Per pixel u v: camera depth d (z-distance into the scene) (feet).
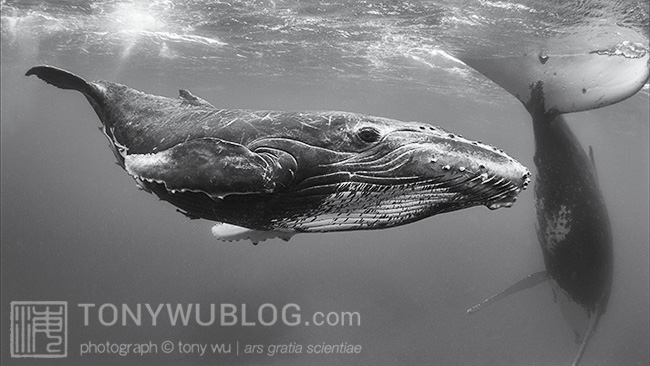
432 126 10.34
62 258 192.13
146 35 71.77
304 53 72.74
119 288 143.02
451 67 70.74
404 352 74.64
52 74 12.69
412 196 9.80
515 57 30.45
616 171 236.84
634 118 104.94
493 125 148.87
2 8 64.28
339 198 9.84
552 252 32.27
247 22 58.34
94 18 65.26
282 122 10.01
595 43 36.68
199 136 10.41
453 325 90.43
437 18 43.96
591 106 26.20
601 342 82.23
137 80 114.42
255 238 12.49
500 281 174.09
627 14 32.35
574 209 29.53
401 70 78.89
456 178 9.53
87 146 278.05
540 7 34.60
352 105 131.23
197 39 70.85
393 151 9.77
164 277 161.99
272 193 9.39
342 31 56.80
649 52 26.99
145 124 11.76
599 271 32.45
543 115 28.58
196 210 10.21
